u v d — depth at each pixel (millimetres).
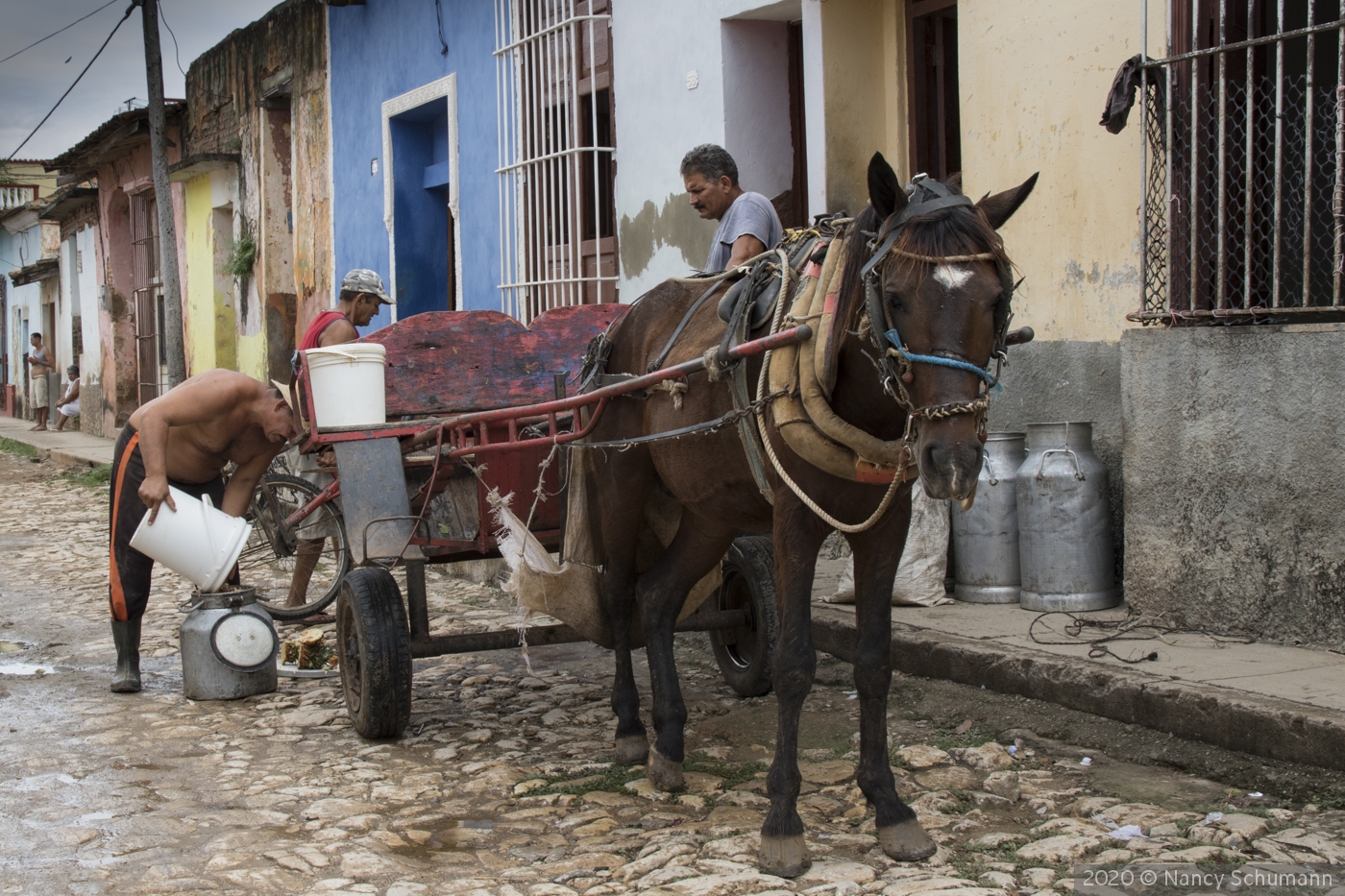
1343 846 3318
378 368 5277
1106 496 5566
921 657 5141
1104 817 3662
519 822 4000
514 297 9656
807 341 3330
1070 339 5926
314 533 7582
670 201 7938
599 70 8719
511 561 4516
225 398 5965
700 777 4355
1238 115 5406
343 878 3523
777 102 7566
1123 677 4355
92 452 20094
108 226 22766
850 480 3363
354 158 12500
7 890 3471
